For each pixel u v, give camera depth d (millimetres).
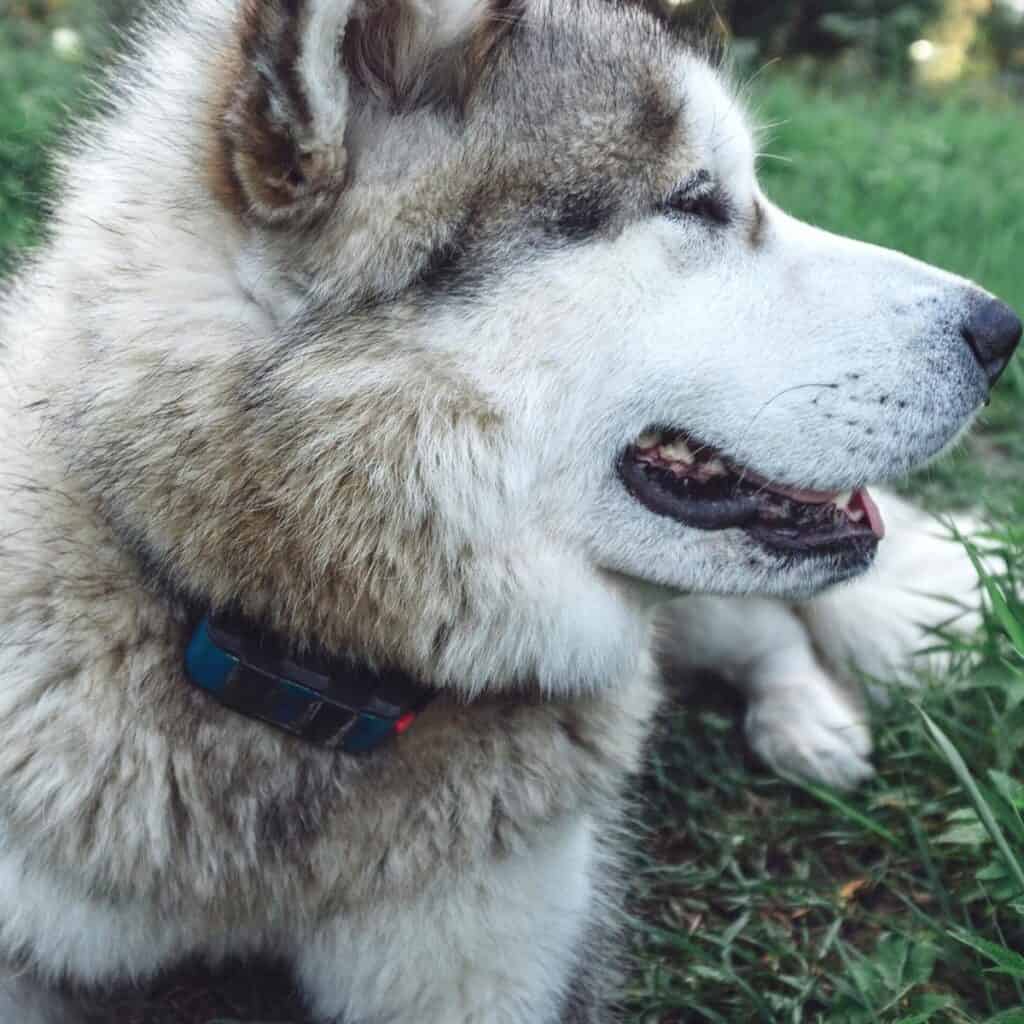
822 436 690
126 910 681
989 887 752
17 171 1148
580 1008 732
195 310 656
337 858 682
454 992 709
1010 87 3709
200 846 673
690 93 683
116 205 690
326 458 649
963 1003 731
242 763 670
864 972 736
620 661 722
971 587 939
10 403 711
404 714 679
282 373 646
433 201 650
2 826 671
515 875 700
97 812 666
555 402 669
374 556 659
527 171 658
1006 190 1872
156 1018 749
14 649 667
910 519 1030
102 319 667
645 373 676
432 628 672
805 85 2949
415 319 650
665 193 676
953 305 707
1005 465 1186
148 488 652
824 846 845
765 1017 730
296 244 646
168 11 728
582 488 686
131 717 662
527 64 665
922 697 882
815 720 897
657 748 905
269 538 653
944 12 3783
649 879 827
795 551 711
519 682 698
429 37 649
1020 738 814
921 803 837
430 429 654
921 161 2008
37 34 2086
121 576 663
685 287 681
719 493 706
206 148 659
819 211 1562
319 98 625
